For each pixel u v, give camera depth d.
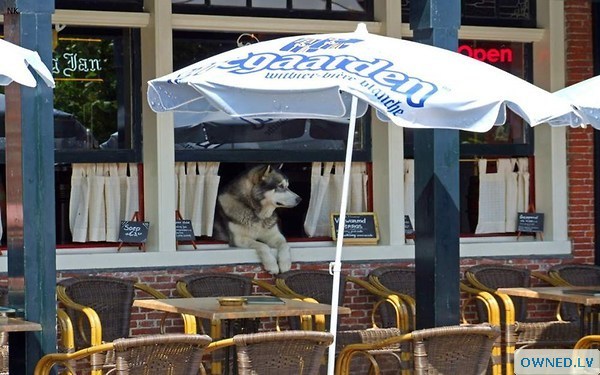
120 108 14.19
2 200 13.80
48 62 10.09
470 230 15.78
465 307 14.31
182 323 13.85
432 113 8.55
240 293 13.59
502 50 15.83
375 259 14.77
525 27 15.75
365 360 14.00
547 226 15.76
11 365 10.27
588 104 10.56
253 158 14.66
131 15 13.88
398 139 14.88
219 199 14.58
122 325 12.99
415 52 9.23
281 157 14.78
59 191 14.02
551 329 13.73
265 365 9.27
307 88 8.64
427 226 11.36
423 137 11.40
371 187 15.16
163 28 13.92
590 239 15.81
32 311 10.03
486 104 8.58
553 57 15.66
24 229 10.02
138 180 14.23
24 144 10.01
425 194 11.38
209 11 14.39
